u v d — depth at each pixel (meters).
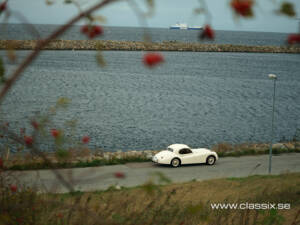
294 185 18.80
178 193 15.69
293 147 37.72
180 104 75.75
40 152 2.17
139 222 5.15
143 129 52.03
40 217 4.21
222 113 68.12
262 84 115.56
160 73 135.75
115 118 58.72
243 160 32.12
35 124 2.21
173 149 29.33
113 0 1.34
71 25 1.47
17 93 78.19
